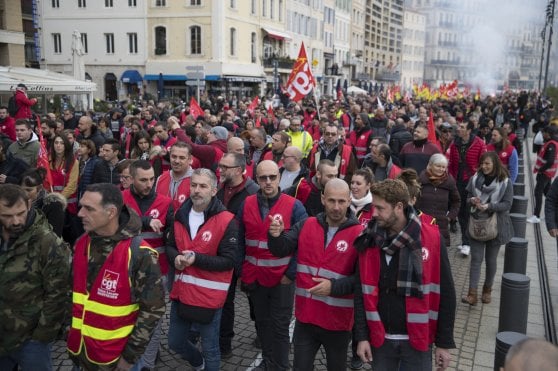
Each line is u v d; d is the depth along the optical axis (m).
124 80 39.38
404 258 3.54
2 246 3.71
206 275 4.41
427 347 3.58
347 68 70.50
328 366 4.22
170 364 5.26
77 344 3.54
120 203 3.45
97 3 40.03
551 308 6.81
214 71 38.22
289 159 6.99
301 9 54.00
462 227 9.23
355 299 3.79
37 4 41.25
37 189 5.41
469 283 7.09
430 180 6.79
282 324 4.77
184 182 5.86
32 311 3.69
